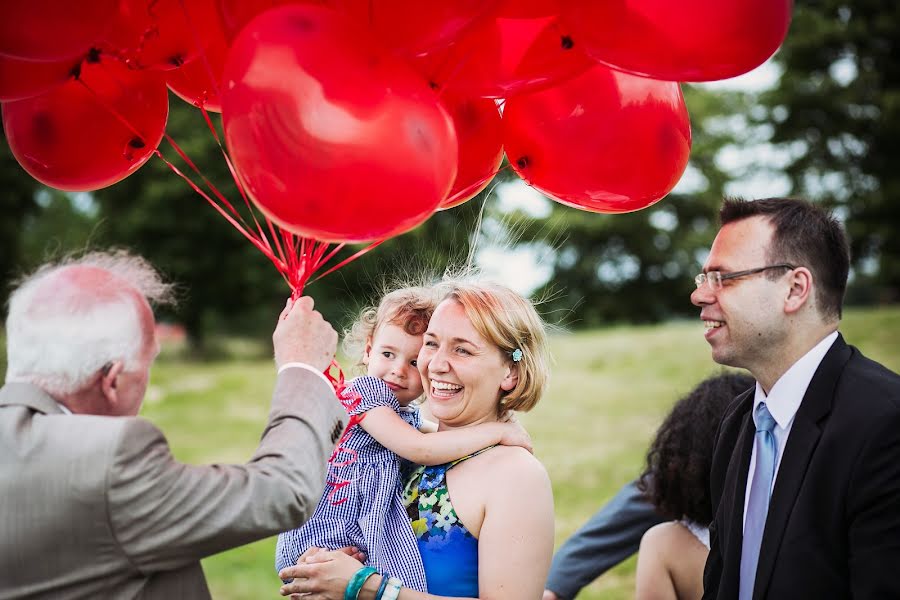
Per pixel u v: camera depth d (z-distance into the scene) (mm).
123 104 2215
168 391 11672
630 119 2020
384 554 2170
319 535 2238
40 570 1673
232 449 9055
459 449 2203
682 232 24656
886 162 20438
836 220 2084
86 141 2229
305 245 1995
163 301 1990
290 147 1546
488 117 2186
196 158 17250
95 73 2174
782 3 1659
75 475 1668
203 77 2254
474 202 16234
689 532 2492
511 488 2135
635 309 24766
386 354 2477
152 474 1698
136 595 1719
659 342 12602
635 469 7625
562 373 11359
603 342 12992
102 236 18719
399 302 2525
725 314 2070
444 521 2164
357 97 1553
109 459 1671
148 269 1996
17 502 1668
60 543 1670
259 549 6250
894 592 1781
